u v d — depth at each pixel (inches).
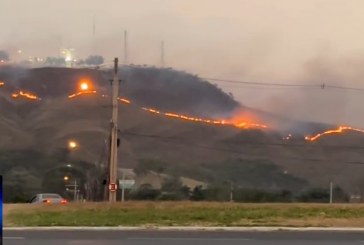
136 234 802.2
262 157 5142.7
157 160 4475.9
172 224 948.0
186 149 5265.8
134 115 6181.1
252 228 900.6
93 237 746.2
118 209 1110.4
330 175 4621.1
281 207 1136.8
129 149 4840.1
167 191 3198.8
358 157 5315.0
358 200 3193.9
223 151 5315.0
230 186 3479.3
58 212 1078.4
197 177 4069.9
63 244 647.8
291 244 669.3
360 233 844.6
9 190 2908.5
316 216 1040.2
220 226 925.2
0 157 3934.5
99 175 2874.0
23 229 887.7
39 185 3097.9
